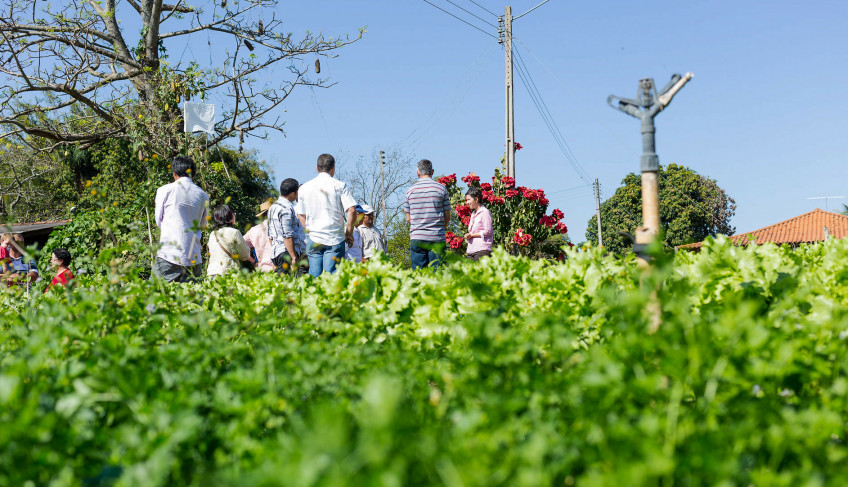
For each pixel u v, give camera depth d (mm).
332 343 3439
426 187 9133
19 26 16922
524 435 2000
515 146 20578
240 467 1995
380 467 1429
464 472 1495
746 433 1824
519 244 13273
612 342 2676
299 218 8227
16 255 8852
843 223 45438
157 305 4039
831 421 1842
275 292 4598
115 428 2375
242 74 17453
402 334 4004
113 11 17875
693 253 4750
